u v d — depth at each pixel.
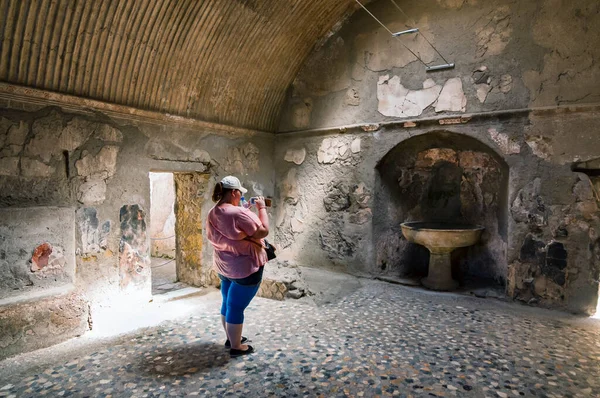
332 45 6.07
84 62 3.93
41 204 3.80
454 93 5.11
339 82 6.04
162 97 4.79
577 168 4.36
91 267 4.23
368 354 3.35
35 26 3.44
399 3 5.48
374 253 5.84
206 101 5.36
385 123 5.59
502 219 5.46
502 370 3.07
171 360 3.25
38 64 3.62
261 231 3.21
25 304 3.43
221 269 3.28
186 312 4.48
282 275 5.27
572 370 3.08
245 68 5.58
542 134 4.54
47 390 2.78
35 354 3.34
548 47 4.50
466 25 5.01
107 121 4.31
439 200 6.41
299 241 6.53
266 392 2.76
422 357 3.29
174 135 5.05
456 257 6.18
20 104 3.62
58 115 3.89
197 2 4.42
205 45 4.88
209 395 2.72
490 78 4.87
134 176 4.61
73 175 4.05
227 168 5.84
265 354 3.35
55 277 3.79
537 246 4.64
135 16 4.04
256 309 4.54
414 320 4.19
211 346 3.54
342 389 2.79
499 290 5.22
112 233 4.41
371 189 5.78
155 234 8.32
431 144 5.71
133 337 3.74
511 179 4.76
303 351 3.41
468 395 2.71
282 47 5.79
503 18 4.77
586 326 4.04
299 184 6.49
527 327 4.00
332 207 6.15
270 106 6.41
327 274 5.96
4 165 3.54
